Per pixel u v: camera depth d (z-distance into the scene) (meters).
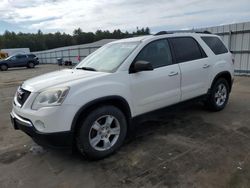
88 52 29.33
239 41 11.62
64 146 3.22
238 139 3.99
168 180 2.94
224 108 5.76
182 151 3.64
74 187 2.93
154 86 4.02
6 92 10.41
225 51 5.52
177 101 4.46
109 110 3.51
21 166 3.49
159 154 3.59
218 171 3.06
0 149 4.11
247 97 6.86
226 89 5.55
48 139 3.13
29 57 27.67
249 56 11.27
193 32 5.02
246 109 5.65
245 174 2.97
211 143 3.87
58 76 3.77
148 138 4.18
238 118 5.02
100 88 3.40
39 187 2.97
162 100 4.18
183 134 4.29
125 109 3.74
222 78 5.41
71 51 32.91
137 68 3.66
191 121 4.93
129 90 3.72
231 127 4.53
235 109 5.67
